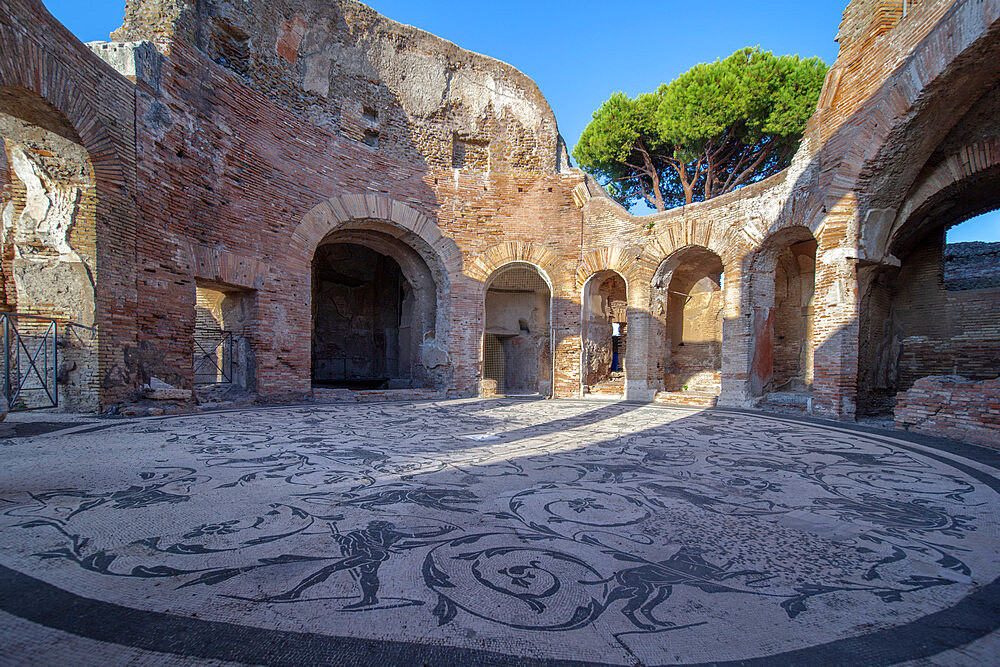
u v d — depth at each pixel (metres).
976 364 12.18
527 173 15.81
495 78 15.83
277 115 11.66
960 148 9.35
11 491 3.81
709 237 12.95
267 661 1.84
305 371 12.33
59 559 2.63
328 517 3.41
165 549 2.81
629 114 19.72
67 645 1.88
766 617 2.25
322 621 2.11
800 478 4.86
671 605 2.34
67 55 7.01
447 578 2.54
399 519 3.41
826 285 10.04
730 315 12.45
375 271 22.16
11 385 7.38
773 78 16.72
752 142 18.41
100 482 4.11
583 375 15.35
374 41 14.02
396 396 13.62
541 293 18.70
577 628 2.12
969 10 7.45
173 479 4.27
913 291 13.28
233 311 11.53
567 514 3.60
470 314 15.17
